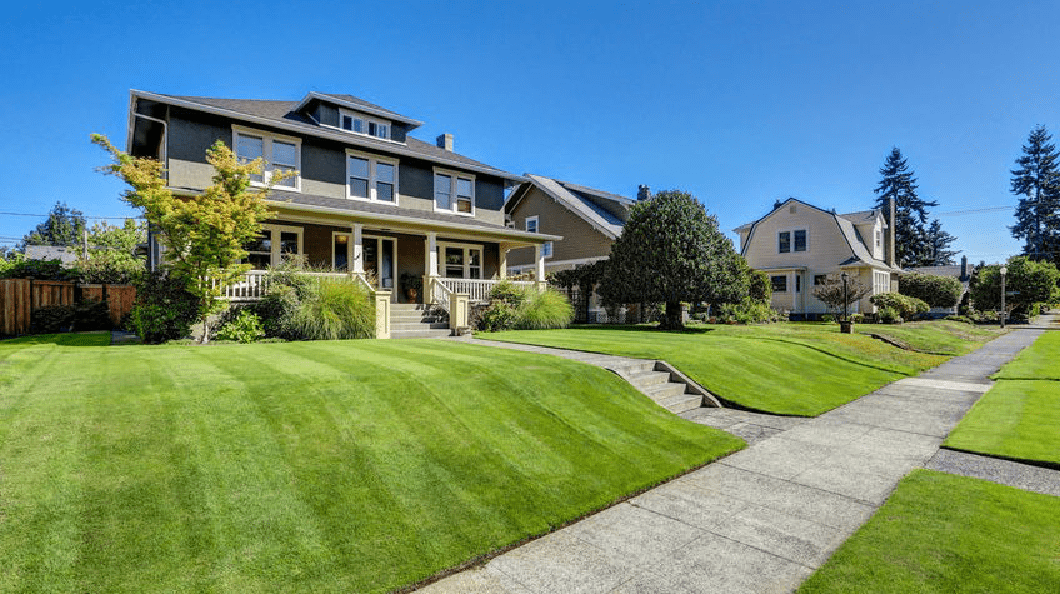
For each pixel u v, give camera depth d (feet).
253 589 9.59
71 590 8.92
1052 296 104.32
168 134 44.14
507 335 45.44
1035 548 11.84
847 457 19.40
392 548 11.41
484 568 11.19
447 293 50.01
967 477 17.06
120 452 12.80
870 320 85.05
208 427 14.62
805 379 33.91
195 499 11.73
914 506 14.55
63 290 47.80
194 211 33.12
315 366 21.97
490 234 57.16
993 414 26.08
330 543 11.24
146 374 19.01
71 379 17.89
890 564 11.18
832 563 11.28
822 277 98.17
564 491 15.01
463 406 19.22
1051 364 42.91
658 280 57.26
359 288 41.65
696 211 58.59
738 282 57.62
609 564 11.38
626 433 20.29
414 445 15.96
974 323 102.47
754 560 11.53
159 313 33.47
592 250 80.53
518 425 18.81
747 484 16.56
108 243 113.39
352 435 15.78
